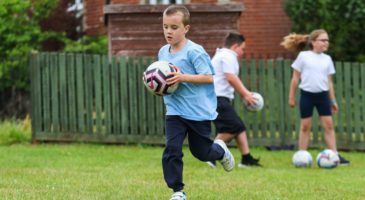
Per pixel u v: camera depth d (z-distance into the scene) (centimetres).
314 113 2592
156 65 1270
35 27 3453
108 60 2580
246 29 3675
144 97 2575
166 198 1352
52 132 2598
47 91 2594
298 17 3312
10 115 2962
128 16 2859
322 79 2130
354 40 3338
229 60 1959
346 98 2619
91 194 1377
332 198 1401
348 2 3272
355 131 2619
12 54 3188
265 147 2595
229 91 1983
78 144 2575
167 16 1268
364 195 1452
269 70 2592
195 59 1272
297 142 2591
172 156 1255
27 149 2383
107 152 2344
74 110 2592
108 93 2580
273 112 2592
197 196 1395
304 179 1738
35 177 1655
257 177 1756
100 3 3750
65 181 1588
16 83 2975
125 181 1611
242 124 1994
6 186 1484
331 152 2061
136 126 2580
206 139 1302
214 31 2872
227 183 1616
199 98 1279
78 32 3756
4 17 3353
